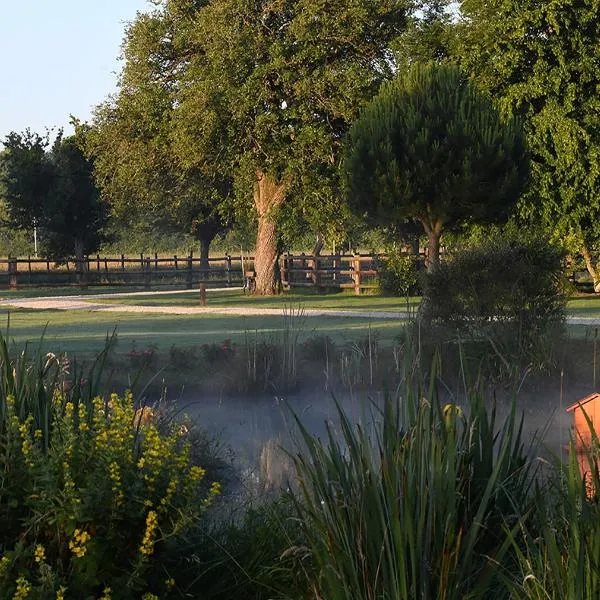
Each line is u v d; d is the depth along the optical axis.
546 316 14.71
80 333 22.03
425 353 13.50
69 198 50.50
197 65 38.25
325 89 36.56
